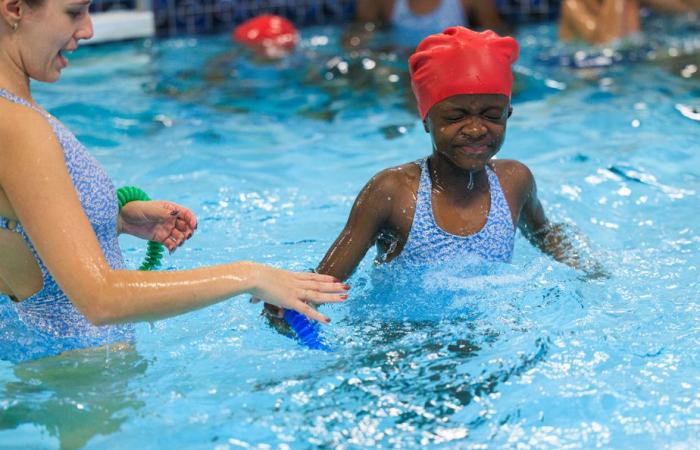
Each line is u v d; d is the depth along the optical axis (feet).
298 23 27.63
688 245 12.09
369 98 19.95
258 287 8.41
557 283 10.61
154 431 8.00
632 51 23.11
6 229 8.75
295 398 8.48
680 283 10.84
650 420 8.11
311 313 8.59
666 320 9.84
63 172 8.20
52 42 8.54
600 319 9.86
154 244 10.43
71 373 8.88
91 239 8.10
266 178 15.28
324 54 23.63
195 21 26.30
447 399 8.45
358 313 10.03
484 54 9.87
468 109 9.89
